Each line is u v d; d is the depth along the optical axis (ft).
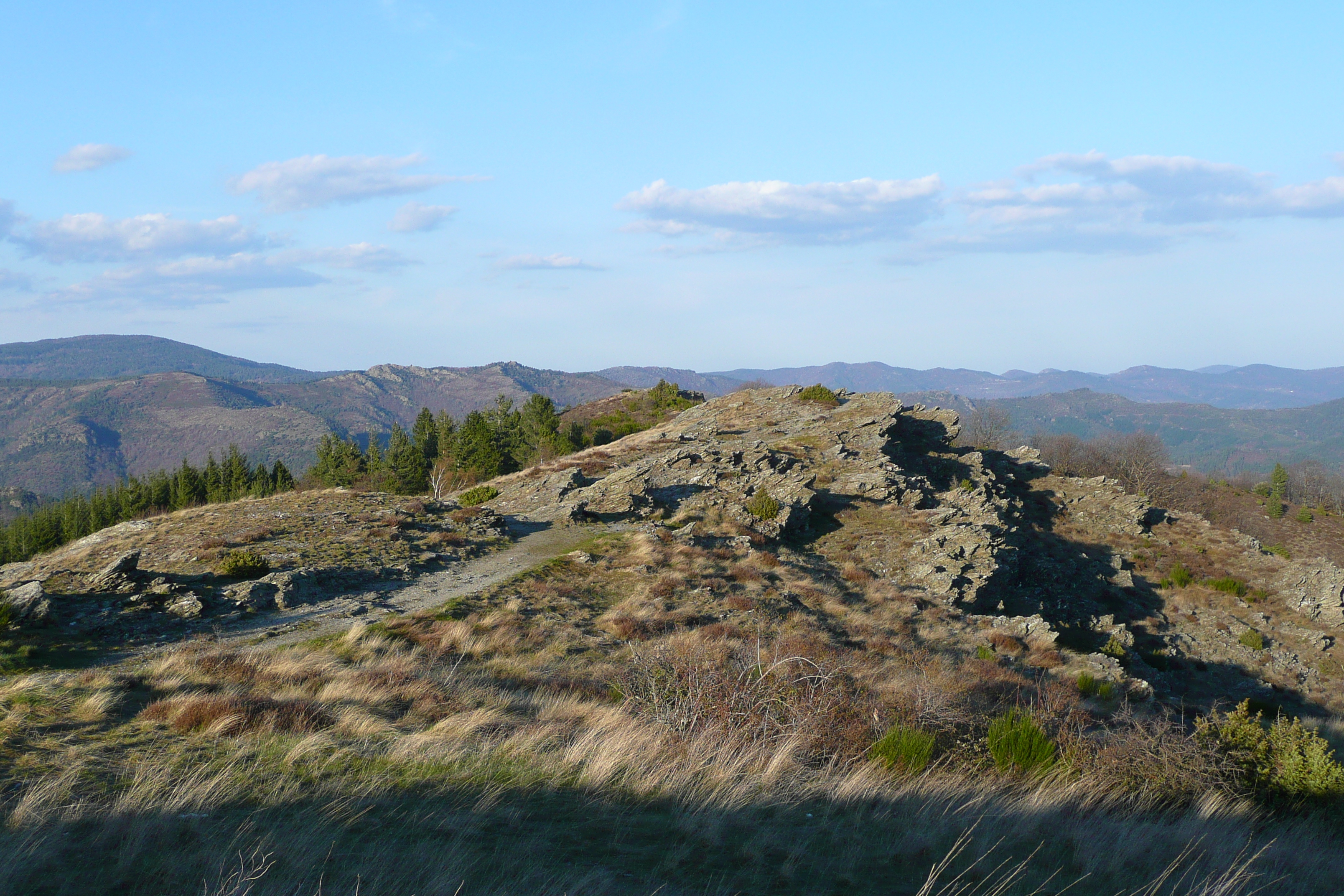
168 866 24.80
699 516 154.30
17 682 49.01
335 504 155.02
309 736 40.34
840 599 122.11
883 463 191.31
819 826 34.17
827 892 27.35
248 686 54.03
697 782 38.04
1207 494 467.11
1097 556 197.77
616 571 115.24
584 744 41.55
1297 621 179.52
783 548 145.38
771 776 38.88
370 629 78.59
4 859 24.29
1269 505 481.87
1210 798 45.52
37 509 433.48
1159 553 208.03
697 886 26.84
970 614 133.28
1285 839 42.52
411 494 325.83
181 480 369.71
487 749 40.83
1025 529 203.51
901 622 117.50
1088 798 42.70
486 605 92.58
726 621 96.84
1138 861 33.94
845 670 69.87
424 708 50.31
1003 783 43.83
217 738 40.11
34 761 34.99
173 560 103.24
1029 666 111.86
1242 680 153.69
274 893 23.15
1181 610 179.83
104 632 72.54
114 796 31.40
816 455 202.18
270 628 78.64
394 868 25.86
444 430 374.02
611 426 369.09
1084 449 457.68
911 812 37.40
